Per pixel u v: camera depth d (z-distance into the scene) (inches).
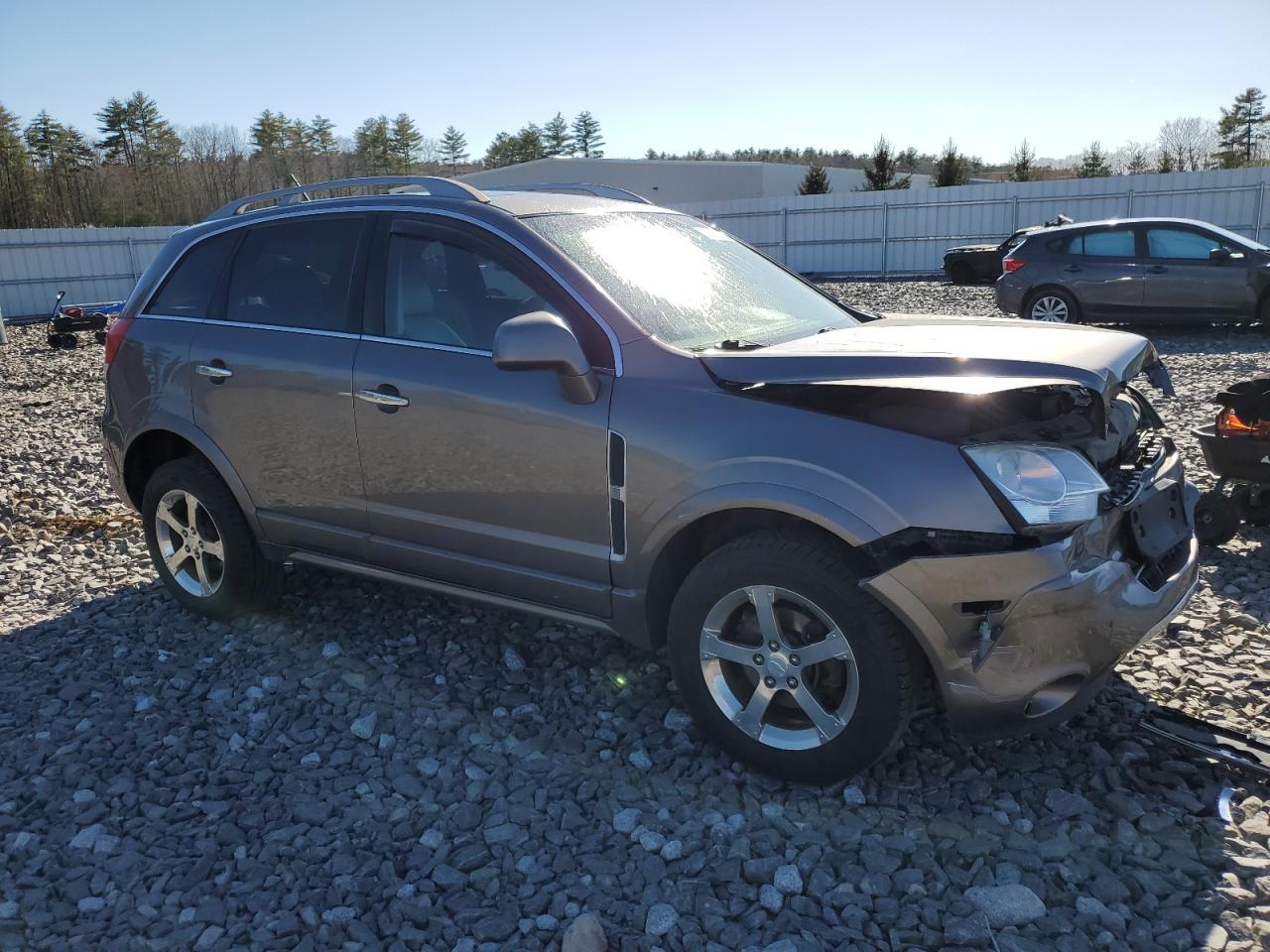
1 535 232.4
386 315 144.1
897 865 104.5
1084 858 104.4
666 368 120.9
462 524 137.9
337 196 161.5
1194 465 250.1
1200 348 473.4
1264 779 114.3
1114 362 113.4
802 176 2269.9
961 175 1904.5
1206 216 973.2
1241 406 181.0
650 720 136.4
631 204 161.8
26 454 323.3
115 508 258.8
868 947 93.3
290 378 150.5
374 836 113.0
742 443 113.0
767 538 113.0
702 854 107.8
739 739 119.8
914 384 103.8
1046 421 114.9
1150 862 102.9
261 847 112.3
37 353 675.4
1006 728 108.1
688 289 141.9
